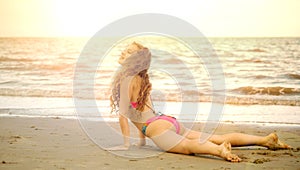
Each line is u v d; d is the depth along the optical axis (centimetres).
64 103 888
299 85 1146
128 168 361
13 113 764
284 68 1488
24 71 1512
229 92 1022
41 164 373
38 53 2008
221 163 380
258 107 860
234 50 2017
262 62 1650
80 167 363
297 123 679
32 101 923
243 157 407
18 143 477
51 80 1279
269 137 439
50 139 504
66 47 2014
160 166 368
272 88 1081
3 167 362
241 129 619
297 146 477
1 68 1594
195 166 368
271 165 376
